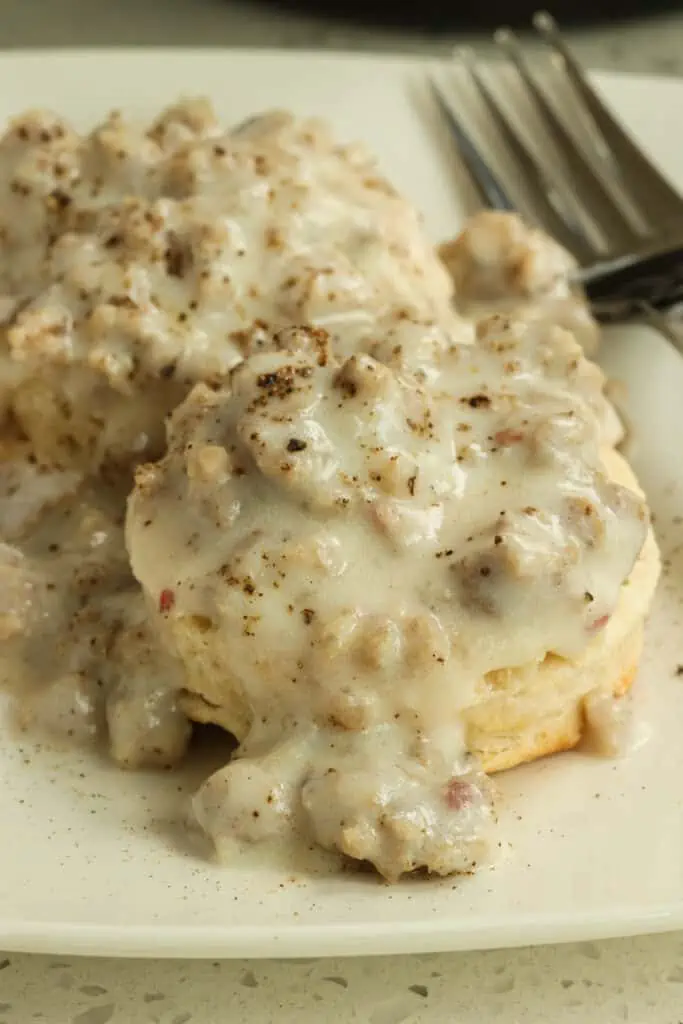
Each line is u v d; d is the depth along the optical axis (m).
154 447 0.38
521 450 0.34
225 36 0.61
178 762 0.35
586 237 0.46
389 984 0.32
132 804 0.34
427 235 0.45
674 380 0.41
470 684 0.33
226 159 0.39
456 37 0.60
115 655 0.35
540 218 0.46
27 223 0.40
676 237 0.45
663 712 0.35
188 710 0.35
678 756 0.34
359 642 0.33
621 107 0.48
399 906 0.32
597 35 0.61
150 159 0.40
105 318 0.37
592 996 0.32
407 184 0.46
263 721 0.34
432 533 0.34
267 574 0.33
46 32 0.61
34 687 0.36
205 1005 0.32
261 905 0.32
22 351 0.38
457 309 0.43
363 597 0.33
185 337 0.37
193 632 0.34
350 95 0.47
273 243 0.38
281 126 0.41
